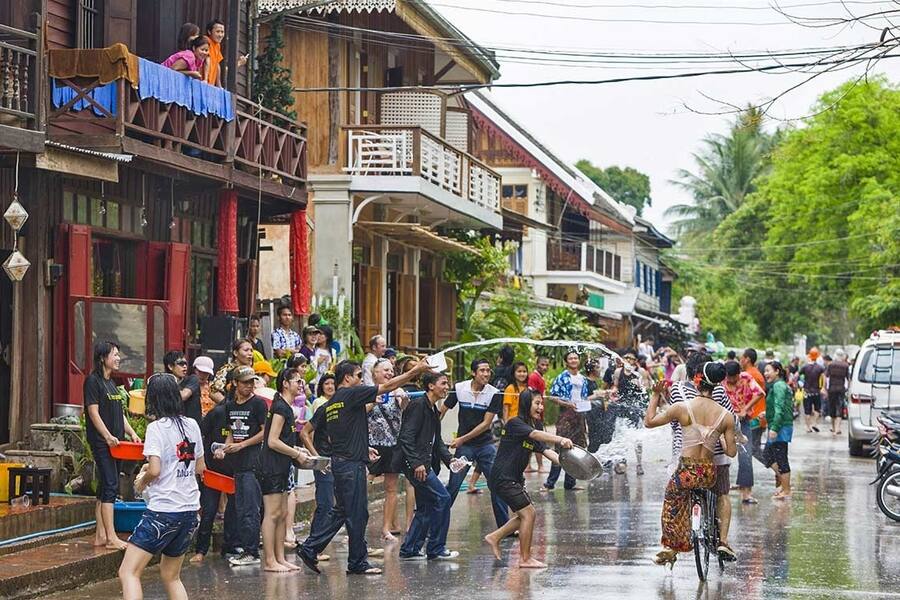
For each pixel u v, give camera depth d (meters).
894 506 21.53
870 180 62.69
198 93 21.34
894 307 60.41
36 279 19.27
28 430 19.02
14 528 15.65
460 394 18.78
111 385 15.89
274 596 14.18
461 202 35.69
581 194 54.97
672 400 16.50
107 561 15.16
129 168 21.75
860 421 33.28
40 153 17.47
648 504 22.91
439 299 41.09
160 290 23.00
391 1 30.03
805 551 17.55
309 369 22.52
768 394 23.89
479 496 24.12
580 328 44.97
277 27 28.73
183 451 12.23
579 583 14.96
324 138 31.62
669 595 14.23
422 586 14.79
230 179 22.58
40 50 17.62
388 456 18.39
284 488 15.99
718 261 93.38
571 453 15.97
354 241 33.66
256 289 27.25
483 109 53.81
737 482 23.19
